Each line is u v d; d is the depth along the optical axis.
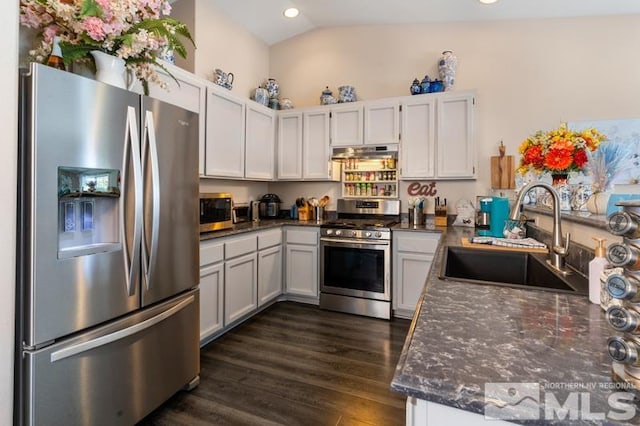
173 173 1.81
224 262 2.61
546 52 3.08
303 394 1.90
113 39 1.60
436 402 0.51
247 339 2.62
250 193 3.88
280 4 3.32
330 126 3.56
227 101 2.99
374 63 3.70
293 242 3.45
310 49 3.97
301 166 3.69
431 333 0.71
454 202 3.36
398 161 3.32
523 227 2.19
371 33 3.71
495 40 3.23
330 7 3.37
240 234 2.80
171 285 1.80
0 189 1.12
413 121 3.24
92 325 1.40
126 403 1.54
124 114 1.50
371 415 1.73
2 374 1.14
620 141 2.87
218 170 2.88
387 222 3.42
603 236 1.23
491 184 3.20
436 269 1.31
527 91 3.13
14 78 1.15
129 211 1.52
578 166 1.74
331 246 3.27
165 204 1.76
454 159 3.09
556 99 3.05
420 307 0.88
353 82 3.79
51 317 1.25
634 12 2.86
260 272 3.10
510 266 1.69
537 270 1.51
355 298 3.18
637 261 0.50
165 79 2.33
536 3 2.88
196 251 2.01
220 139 2.90
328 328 2.85
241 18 3.53
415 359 0.60
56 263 1.27
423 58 3.51
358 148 3.43
